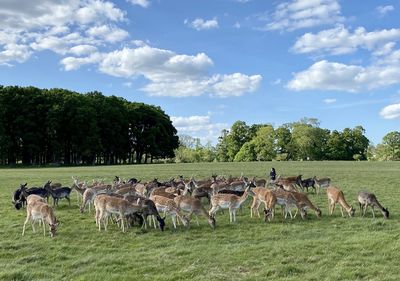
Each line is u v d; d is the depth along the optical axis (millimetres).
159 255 12656
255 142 104562
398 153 111062
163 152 97062
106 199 16031
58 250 13375
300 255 12562
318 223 17359
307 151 103875
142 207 16234
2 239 14750
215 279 10625
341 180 34156
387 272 11016
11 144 70125
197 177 38156
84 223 17375
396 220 17797
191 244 14195
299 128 103938
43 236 15203
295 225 16938
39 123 75562
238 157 106438
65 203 22531
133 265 11766
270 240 14719
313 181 27453
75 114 77000
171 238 15031
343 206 18781
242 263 11867
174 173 41688
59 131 77000
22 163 76062
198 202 16906
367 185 30516
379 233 15258
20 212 19938
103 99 89438
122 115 87562
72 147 79750
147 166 56500
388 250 12938
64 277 10875
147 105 99312
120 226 16828
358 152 108812
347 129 109812
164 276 10820
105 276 10836
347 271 11070
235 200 17781
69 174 41062
